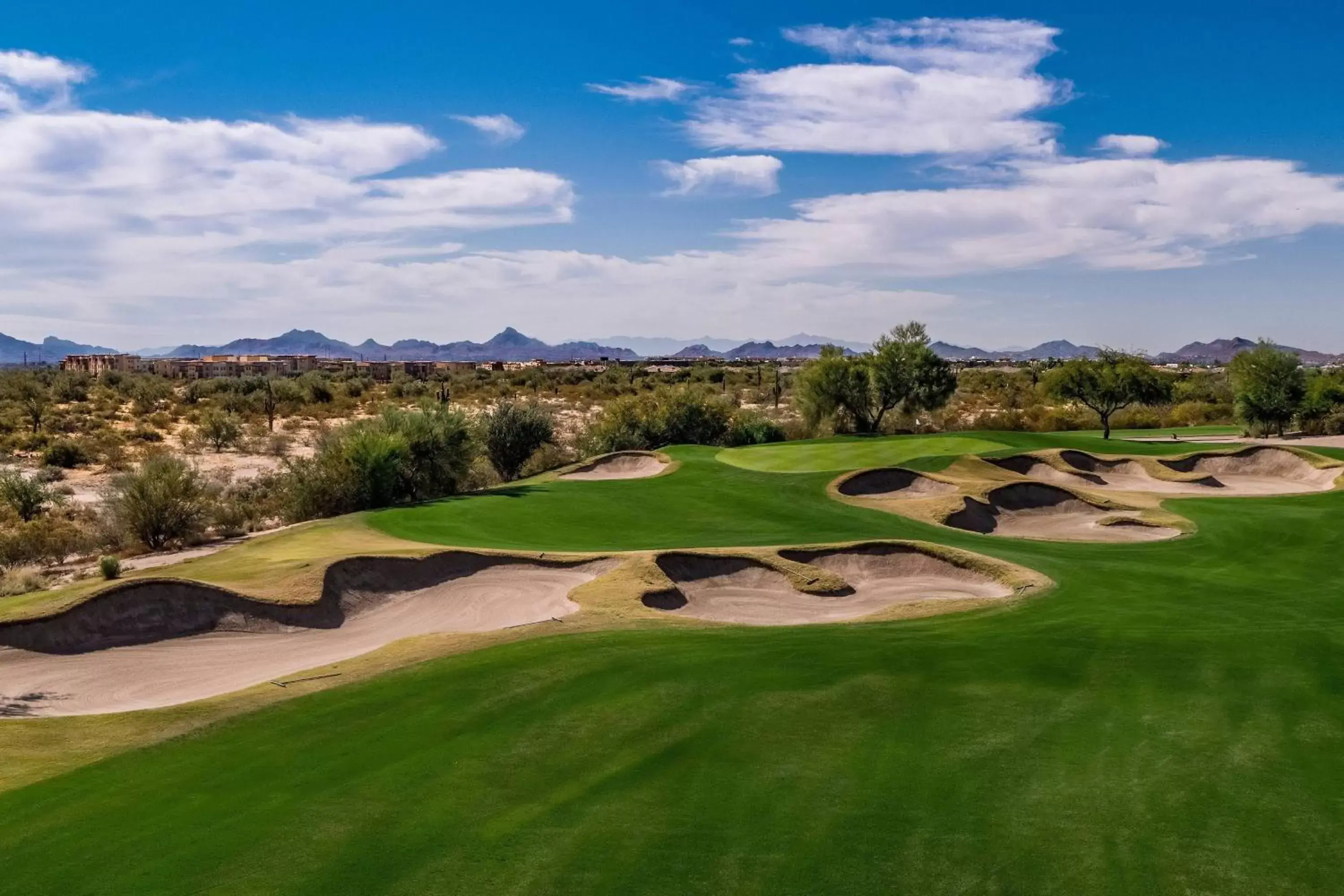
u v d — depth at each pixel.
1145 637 15.68
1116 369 53.03
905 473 34.66
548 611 19.28
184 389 98.50
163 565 24.72
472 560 22.30
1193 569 21.83
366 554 21.41
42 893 8.22
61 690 14.90
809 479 34.97
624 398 53.69
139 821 9.61
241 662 16.55
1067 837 8.93
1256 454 38.31
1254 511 28.86
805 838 8.98
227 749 11.59
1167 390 52.78
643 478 35.78
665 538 25.81
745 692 13.09
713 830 9.16
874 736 11.48
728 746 11.23
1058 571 21.61
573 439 56.28
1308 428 53.41
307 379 103.50
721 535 26.39
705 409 53.44
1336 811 9.38
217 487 38.81
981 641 15.80
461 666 14.54
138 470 32.66
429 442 37.62
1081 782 10.12
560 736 11.63
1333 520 26.88
